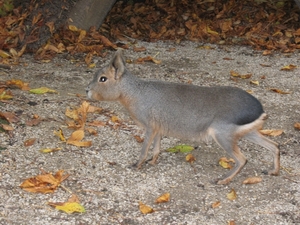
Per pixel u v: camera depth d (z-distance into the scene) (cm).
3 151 492
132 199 469
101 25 674
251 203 471
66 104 540
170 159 502
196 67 614
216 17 694
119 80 491
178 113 484
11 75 574
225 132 478
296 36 667
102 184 477
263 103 560
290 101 565
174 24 688
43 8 619
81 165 489
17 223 450
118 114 538
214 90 485
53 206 460
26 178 476
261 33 675
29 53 611
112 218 456
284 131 530
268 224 459
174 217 459
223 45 661
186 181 485
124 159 498
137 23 683
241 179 489
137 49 638
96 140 511
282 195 478
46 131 512
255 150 514
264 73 608
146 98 489
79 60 609
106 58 617
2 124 509
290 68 614
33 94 548
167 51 642
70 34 627
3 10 635
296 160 506
